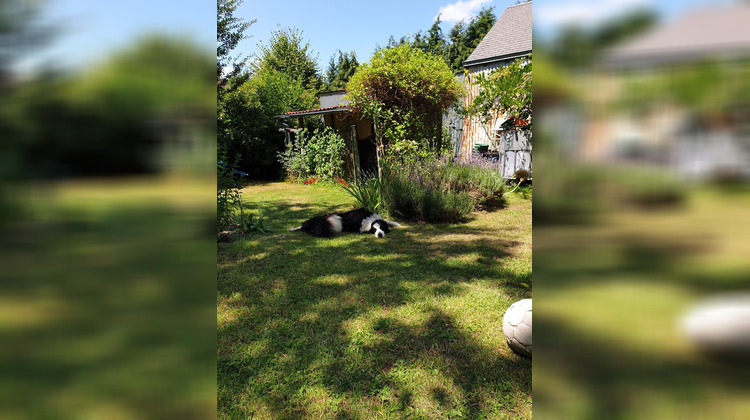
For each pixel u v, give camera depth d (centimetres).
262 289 337
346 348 243
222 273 379
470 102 972
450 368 222
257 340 254
